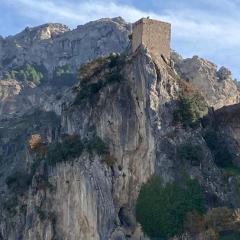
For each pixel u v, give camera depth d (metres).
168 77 157.00
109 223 148.00
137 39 160.38
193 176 148.50
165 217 145.75
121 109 154.88
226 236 138.38
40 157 171.75
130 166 152.38
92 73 166.25
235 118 163.25
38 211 161.25
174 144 151.25
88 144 155.00
